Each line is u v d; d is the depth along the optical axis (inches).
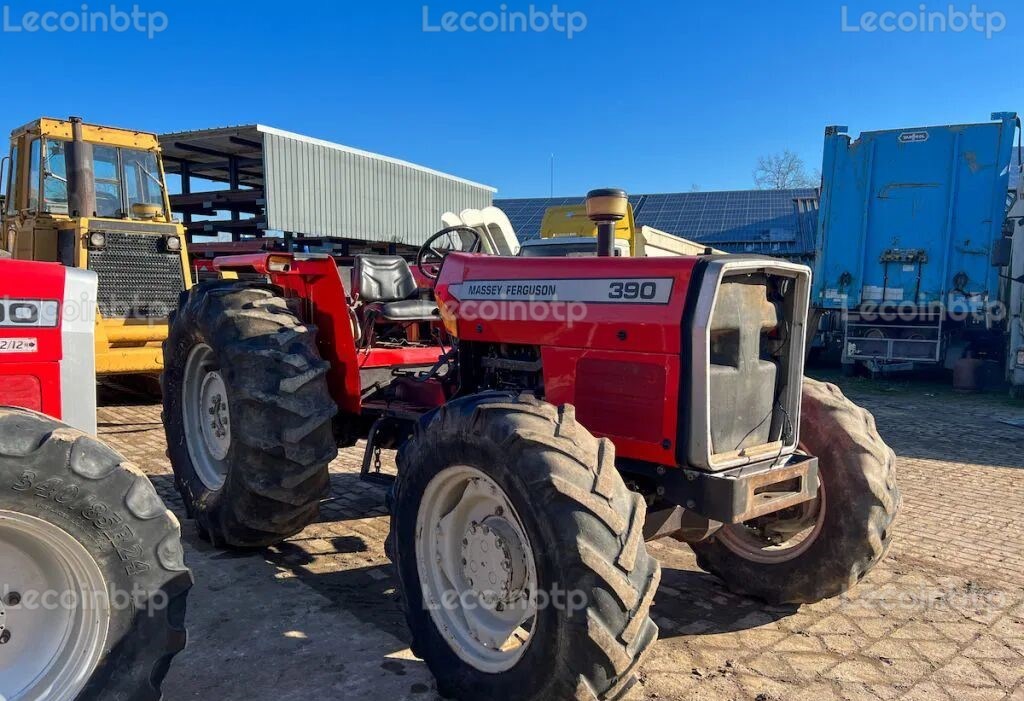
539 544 90.0
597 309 112.3
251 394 139.0
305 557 155.7
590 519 87.7
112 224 286.4
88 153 299.3
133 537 83.3
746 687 109.3
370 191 522.9
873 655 120.3
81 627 82.7
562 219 462.3
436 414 108.8
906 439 299.4
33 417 81.9
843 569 127.7
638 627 86.9
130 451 241.8
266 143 436.8
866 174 477.7
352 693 104.5
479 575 103.7
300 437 138.6
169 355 172.9
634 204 853.2
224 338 146.5
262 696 102.7
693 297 102.2
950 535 181.3
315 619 126.4
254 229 524.7
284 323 149.3
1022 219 394.6
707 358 100.8
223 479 160.2
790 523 134.3
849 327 497.4
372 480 149.6
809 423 131.9
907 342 473.4
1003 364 469.4
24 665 81.9
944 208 458.6
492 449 96.4
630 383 108.4
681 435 103.7
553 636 88.3
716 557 143.0
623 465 111.9
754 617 134.2
